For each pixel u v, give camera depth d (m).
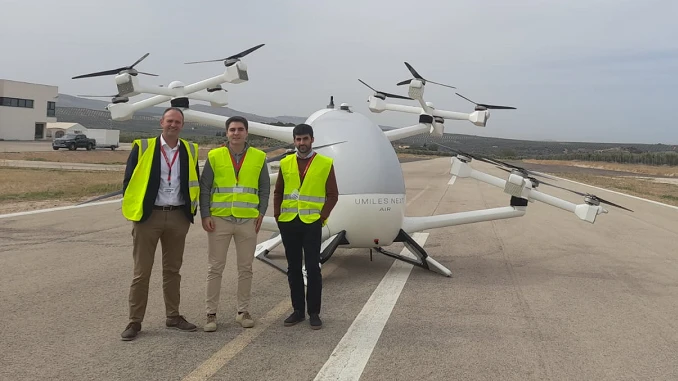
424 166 48.16
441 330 5.09
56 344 4.46
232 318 5.31
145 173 4.60
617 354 4.61
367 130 7.02
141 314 4.71
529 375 4.09
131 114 7.50
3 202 13.69
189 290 6.31
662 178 46.41
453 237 11.02
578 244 10.59
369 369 4.10
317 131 7.07
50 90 72.75
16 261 7.50
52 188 17.30
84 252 8.20
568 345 4.79
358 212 6.53
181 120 4.73
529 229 12.51
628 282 7.38
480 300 6.21
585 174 46.41
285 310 5.62
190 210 4.78
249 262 5.07
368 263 8.05
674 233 12.52
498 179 7.48
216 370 4.00
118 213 12.53
